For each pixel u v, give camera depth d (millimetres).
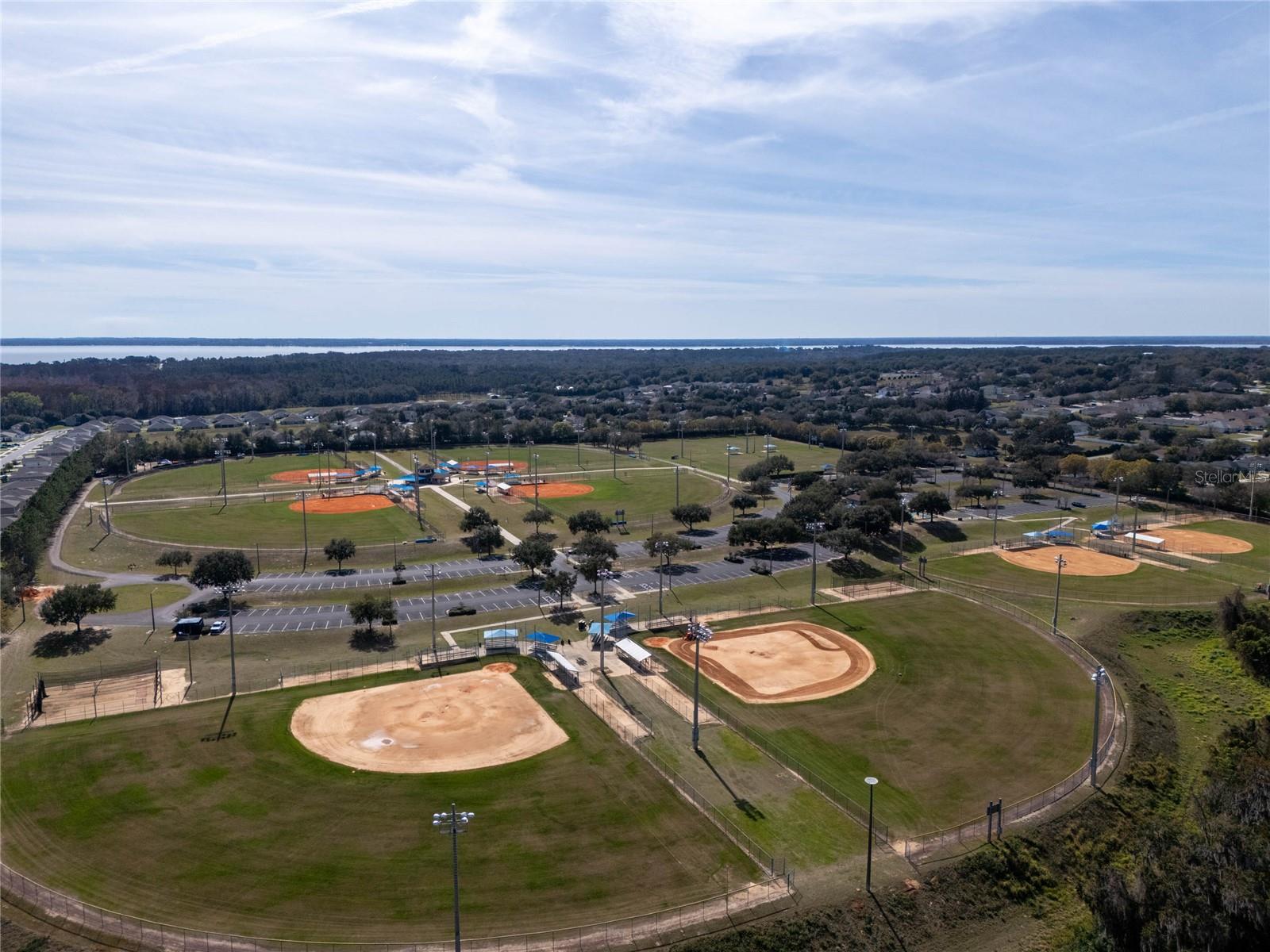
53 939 49406
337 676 88812
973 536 154875
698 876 55375
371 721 77750
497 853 57500
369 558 139875
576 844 58594
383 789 65625
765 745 73375
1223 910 45719
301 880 54531
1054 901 55750
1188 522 161500
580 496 197000
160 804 63344
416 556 141125
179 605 114250
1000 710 80438
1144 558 136500
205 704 81375
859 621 106250
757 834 60062
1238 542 145500
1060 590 119625
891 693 84250
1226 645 99125
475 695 83812
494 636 96750
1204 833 51812
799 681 87375
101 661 93375
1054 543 147875
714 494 198500
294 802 63656
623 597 118125
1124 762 70562
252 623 106500
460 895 53094
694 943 49406
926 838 59625
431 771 68500
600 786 66312
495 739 74188
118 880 54562
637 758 71062
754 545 149125
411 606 113812
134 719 78000
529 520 158250
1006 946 51688
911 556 140750
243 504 185375
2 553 125500
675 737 74938
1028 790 66125
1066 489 199125
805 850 58219
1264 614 98625
